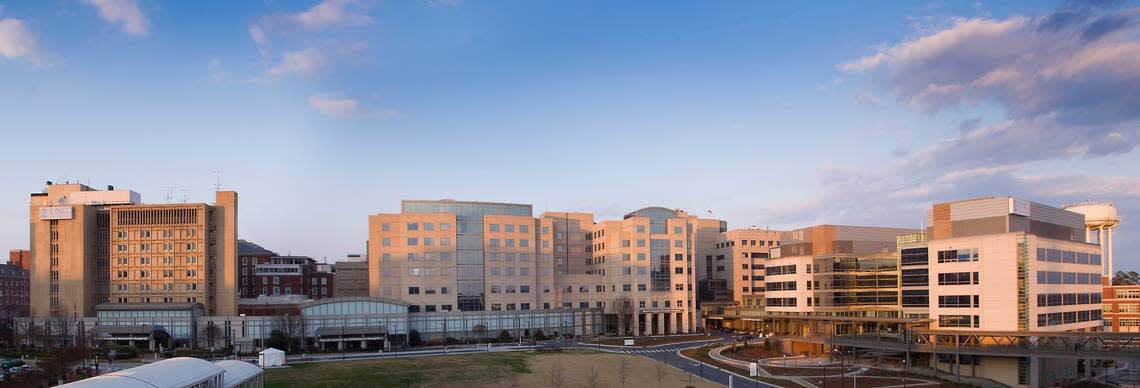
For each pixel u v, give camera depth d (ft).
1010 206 469.57
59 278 625.41
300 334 586.86
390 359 504.43
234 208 651.25
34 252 629.10
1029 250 456.04
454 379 432.66
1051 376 457.27
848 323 599.98
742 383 434.71
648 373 464.24
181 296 630.74
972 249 482.28
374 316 622.95
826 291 613.11
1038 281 462.60
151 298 633.61
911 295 528.22
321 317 606.14
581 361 503.20
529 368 471.62
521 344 645.10
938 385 431.02
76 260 625.00
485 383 424.46
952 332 461.37
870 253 636.48
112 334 581.12
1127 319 642.22
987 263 473.26
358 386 406.62
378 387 407.03
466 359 503.61
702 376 457.27
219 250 643.04
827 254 616.80
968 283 483.92
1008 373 444.55
